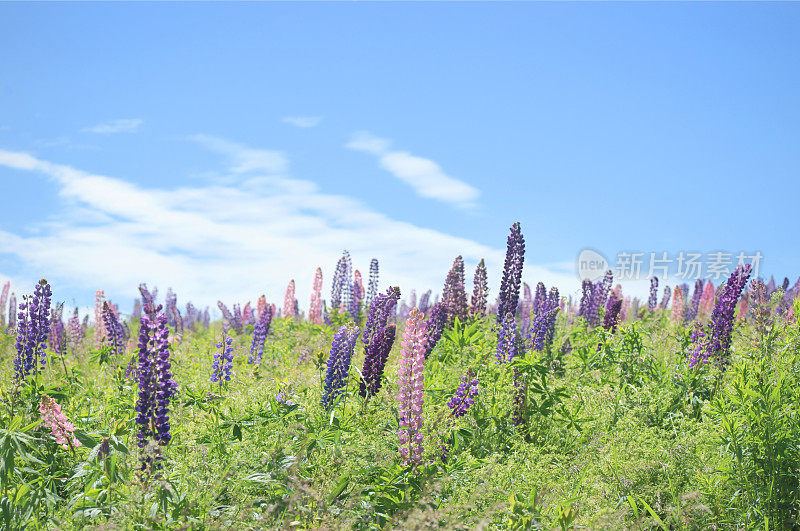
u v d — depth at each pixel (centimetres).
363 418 877
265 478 623
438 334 1271
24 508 592
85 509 580
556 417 932
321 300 2036
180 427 737
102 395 947
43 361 1170
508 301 1385
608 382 1031
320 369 978
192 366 1216
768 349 881
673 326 1612
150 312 663
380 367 938
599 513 641
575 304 1869
